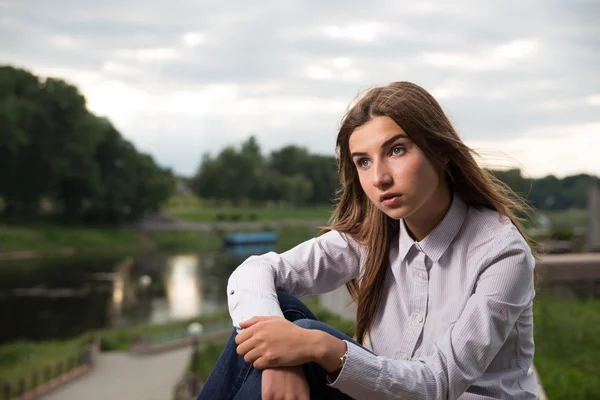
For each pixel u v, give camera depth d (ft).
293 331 4.20
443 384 4.33
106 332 88.38
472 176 4.80
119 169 272.31
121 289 138.82
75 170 244.42
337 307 57.52
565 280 25.18
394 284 5.36
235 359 4.70
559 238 43.42
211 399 4.70
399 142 4.58
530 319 4.92
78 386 58.49
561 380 13.15
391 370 4.22
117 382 60.03
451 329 4.57
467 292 4.79
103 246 228.22
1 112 218.38
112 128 272.51
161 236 265.75
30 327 101.04
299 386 4.16
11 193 240.32
